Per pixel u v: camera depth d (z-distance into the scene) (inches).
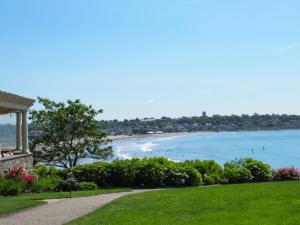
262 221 383.9
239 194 551.8
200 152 4160.9
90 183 837.2
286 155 3474.4
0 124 1109.7
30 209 537.6
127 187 867.4
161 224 400.2
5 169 900.0
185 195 585.6
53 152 1392.7
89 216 472.1
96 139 1432.1
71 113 1401.3
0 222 458.0
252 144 5236.2
